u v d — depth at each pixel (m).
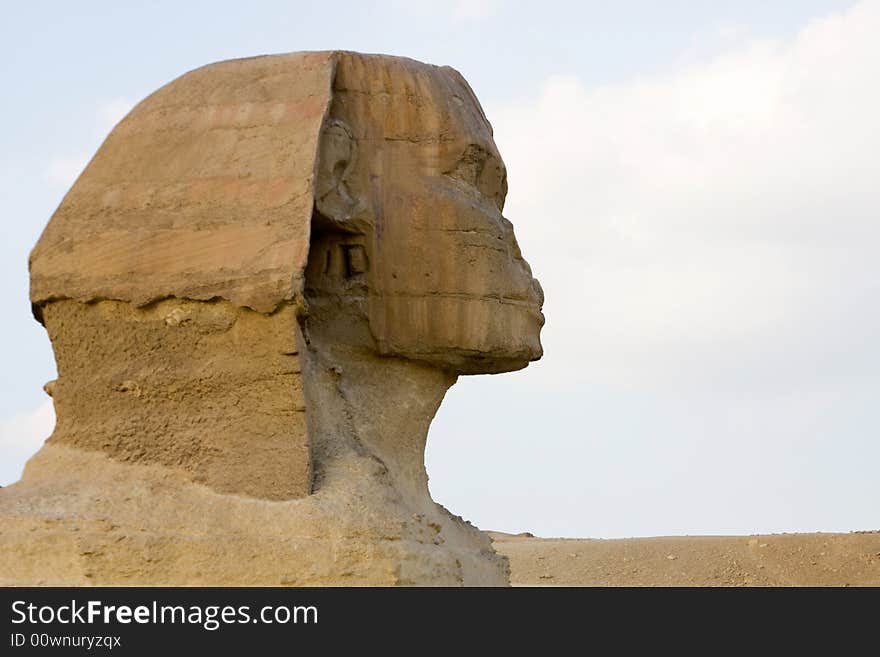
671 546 41.38
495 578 18.47
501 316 17.56
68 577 15.15
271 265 15.69
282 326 15.69
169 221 16.34
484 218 17.55
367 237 17.16
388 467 17.33
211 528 15.31
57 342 16.73
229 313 15.91
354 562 15.23
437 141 17.48
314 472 15.94
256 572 15.14
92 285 16.41
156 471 15.90
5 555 15.26
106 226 16.59
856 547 39.41
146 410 16.20
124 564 15.14
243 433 15.80
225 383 15.91
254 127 16.61
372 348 17.28
